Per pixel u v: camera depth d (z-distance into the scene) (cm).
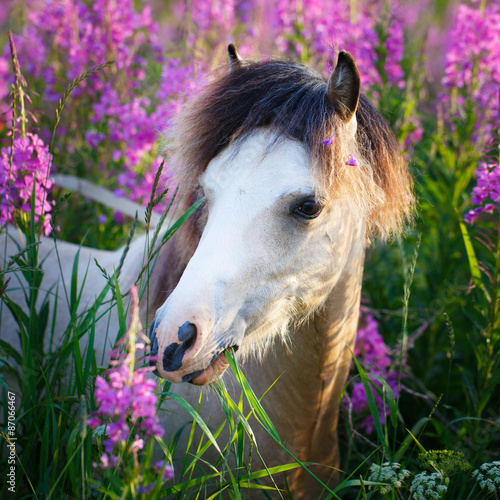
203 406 229
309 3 480
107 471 154
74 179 333
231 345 189
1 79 482
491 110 396
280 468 196
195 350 175
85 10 441
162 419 235
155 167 325
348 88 195
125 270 260
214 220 189
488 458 265
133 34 469
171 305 178
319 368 234
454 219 379
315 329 226
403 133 400
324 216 199
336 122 194
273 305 200
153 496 144
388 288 397
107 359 246
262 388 232
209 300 179
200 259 184
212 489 233
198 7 500
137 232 367
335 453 267
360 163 205
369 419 292
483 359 280
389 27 414
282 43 493
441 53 745
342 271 225
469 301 338
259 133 194
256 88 203
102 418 176
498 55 404
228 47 231
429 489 191
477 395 285
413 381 342
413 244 404
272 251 191
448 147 437
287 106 195
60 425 203
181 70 377
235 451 205
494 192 254
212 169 196
